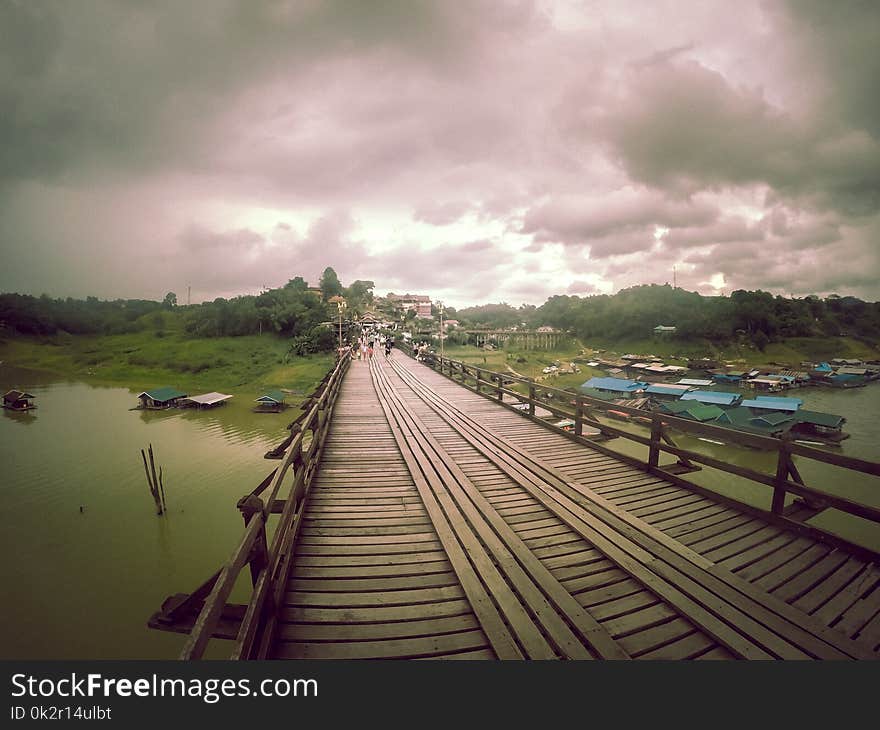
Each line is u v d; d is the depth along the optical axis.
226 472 24.56
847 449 28.25
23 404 42.16
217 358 65.12
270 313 75.81
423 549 4.35
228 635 2.91
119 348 74.81
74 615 12.87
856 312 95.81
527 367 68.88
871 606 3.49
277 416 39.41
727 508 5.33
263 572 2.96
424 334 79.75
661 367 66.25
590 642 3.07
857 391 50.56
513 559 4.14
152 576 14.91
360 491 5.88
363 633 3.16
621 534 4.61
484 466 6.94
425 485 6.06
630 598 3.62
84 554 16.30
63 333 92.00
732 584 3.70
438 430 9.32
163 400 42.91
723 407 38.31
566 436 8.60
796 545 4.42
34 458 27.22
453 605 3.50
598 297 117.00
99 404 44.94
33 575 14.91
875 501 20.53
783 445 4.71
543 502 5.43
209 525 18.52
